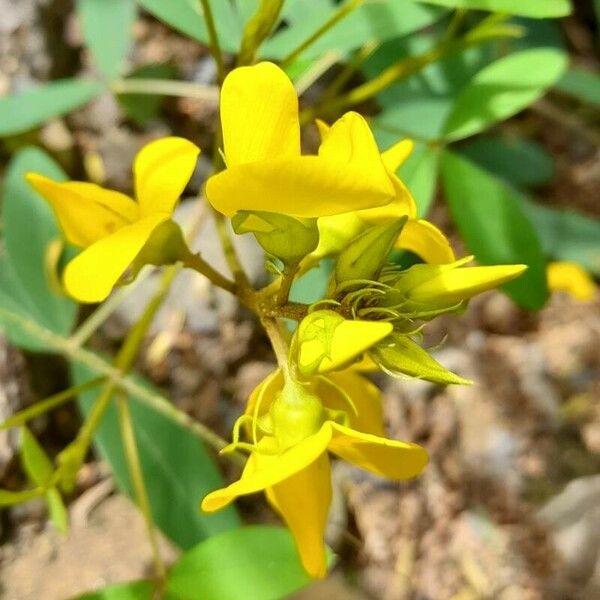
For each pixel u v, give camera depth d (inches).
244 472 5.8
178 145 5.9
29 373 10.0
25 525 9.7
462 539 11.1
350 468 11.2
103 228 6.3
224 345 10.9
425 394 11.8
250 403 6.2
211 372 10.9
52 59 11.4
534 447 11.6
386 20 7.7
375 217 6.3
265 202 5.3
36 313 8.7
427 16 7.7
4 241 8.7
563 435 11.7
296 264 5.9
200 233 10.6
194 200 11.4
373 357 5.9
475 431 11.6
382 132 8.8
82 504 10.0
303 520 6.0
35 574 9.5
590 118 14.0
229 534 7.4
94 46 9.1
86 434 7.9
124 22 9.2
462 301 6.0
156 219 5.8
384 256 6.0
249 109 5.5
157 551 7.8
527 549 11.0
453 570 10.9
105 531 9.8
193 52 11.9
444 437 11.6
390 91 9.7
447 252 6.4
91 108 11.4
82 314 10.4
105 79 9.1
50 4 11.4
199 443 8.5
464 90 8.0
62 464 7.7
